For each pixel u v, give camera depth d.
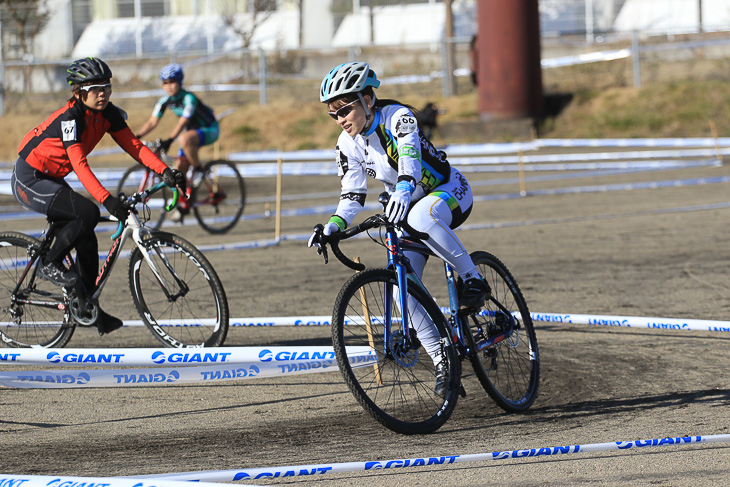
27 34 84.75
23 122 66.25
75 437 10.14
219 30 89.31
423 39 87.12
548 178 40.75
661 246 23.34
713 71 65.88
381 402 11.17
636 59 64.06
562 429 10.29
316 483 8.64
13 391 12.01
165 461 9.32
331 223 10.52
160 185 13.30
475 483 8.55
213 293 13.24
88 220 12.77
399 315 10.38
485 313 11.62
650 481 8.52
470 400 11.53
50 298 13.38
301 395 11.77
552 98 62.19
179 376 10.68
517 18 57.81
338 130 62.69
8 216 30.69
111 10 90.38
